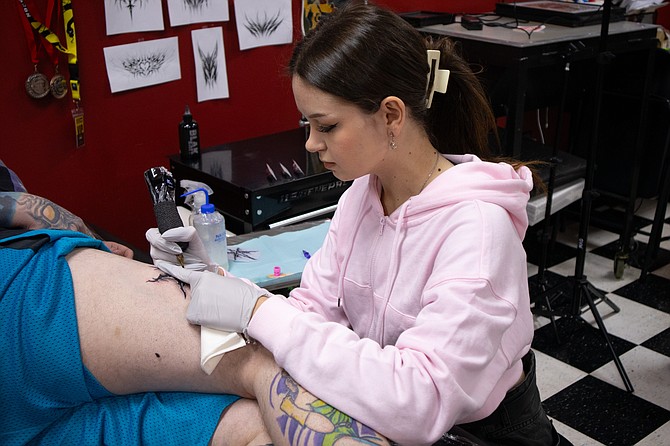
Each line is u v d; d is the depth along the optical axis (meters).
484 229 1.01
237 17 2.67
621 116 3.36
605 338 2.45
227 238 1.95
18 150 2.29
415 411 0.94
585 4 3.10
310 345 1.00
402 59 1.02
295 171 2.23
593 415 2.26
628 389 2.35
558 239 3.40
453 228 1.04
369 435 0.95
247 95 2.82
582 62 3.22
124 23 2.39
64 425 1.10
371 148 1.04
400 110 1.02
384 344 1.21
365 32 1.00
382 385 0.95
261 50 2.79
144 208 2.67
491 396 1.13
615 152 3.44
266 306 1.06
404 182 1.13
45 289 1.07
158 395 1.13
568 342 2.63
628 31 2.73
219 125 2.78
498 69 2.73
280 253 1.87
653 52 2.80
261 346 1.09
